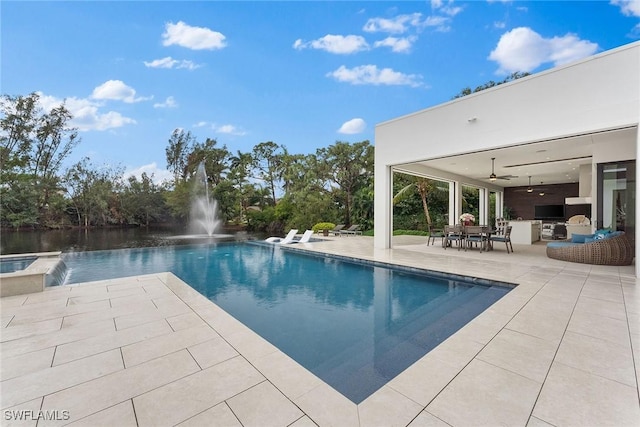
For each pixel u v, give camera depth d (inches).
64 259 366.6
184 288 188.2
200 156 1194.0
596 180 288.5
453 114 309.7
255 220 1000.9
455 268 246.8
